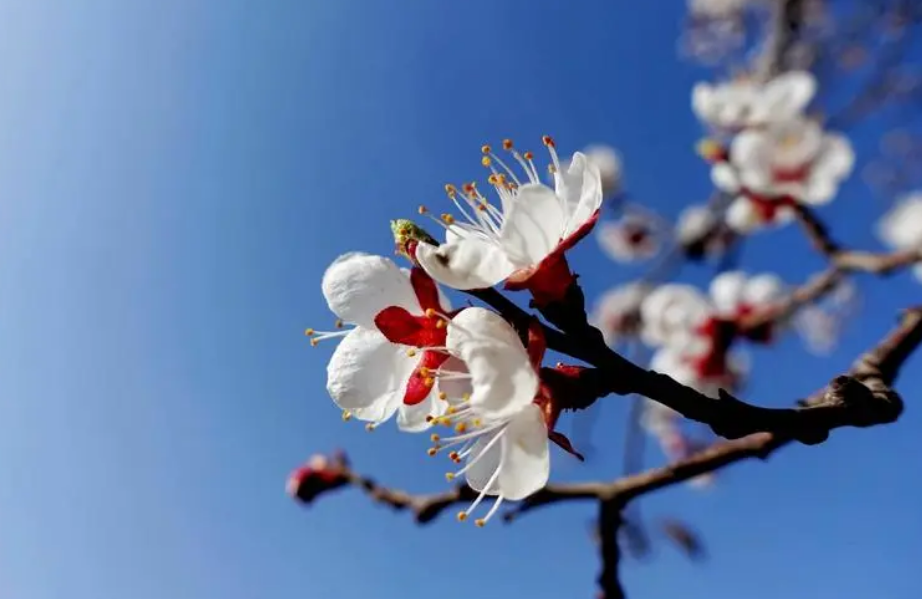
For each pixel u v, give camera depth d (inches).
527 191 2.6
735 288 9.2
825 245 6.4
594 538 5.7
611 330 11.6
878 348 3.3
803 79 8.5
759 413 2.4
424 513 5.0
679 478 4.1
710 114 8.9
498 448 3.0
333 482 5.4
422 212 3.0
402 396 2.9
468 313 2.6
